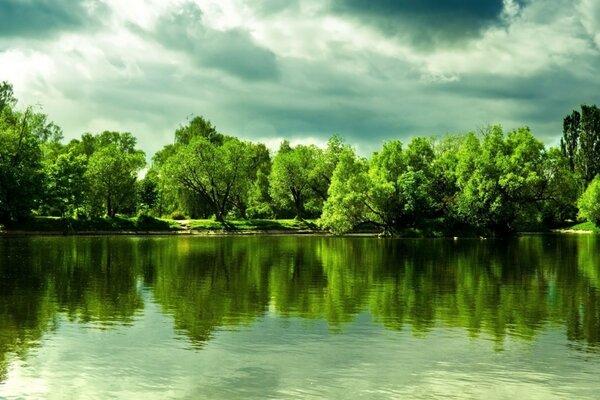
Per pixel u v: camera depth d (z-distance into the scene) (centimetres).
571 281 2847
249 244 6009
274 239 7181
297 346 1542
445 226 7512
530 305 2156
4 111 8031
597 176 10450
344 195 7469
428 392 1199
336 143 10000
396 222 7769
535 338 1639
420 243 6197
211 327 1761
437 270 3356
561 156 7475
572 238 7550
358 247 5488
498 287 2622
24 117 7769
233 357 1436
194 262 3831
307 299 2275
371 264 3706
